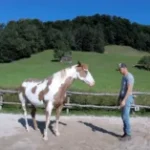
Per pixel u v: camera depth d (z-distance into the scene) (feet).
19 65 300.61
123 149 28.22
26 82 34.12
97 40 433.48
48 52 385.09
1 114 46.65
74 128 35.78
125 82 29.35
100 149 28.25
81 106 49.60
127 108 29.73
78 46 430.20
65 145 29.45
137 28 540.11
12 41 346.95
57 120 32.30
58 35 412.16
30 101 32.94
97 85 159.22
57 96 30.63
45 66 291.38
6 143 30.35
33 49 378.12
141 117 45.03
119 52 467.11
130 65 304.91
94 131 34.60
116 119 42.50
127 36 516.73
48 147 28.94
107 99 51.19
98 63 315.99
